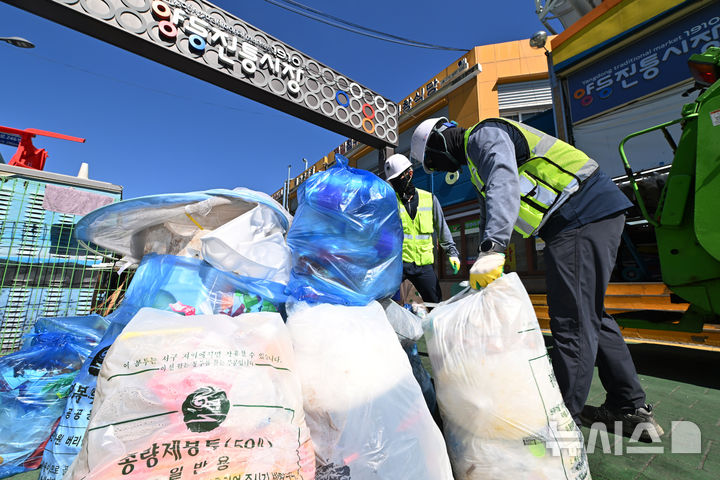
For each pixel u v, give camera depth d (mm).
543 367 895
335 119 4238
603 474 1071
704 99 1848
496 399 835
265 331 756
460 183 5883
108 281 2559
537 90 8008
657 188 2525
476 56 8414
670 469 1084
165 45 2941
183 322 726
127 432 562
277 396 664
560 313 1229
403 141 10102
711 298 1905
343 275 1108
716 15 3367
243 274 1029
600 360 1310
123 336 667
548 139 1318
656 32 3777
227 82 3420
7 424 1150
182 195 1025
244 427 601
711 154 1791
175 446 558
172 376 622
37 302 2330
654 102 3781
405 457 714
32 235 2379
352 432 711
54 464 816
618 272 2957
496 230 1089
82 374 898
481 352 885
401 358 876
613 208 1222
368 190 1181
